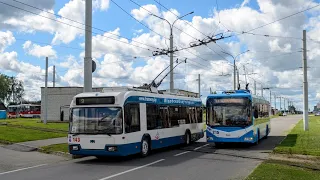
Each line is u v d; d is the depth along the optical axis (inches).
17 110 3223.4
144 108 653.9
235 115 791.1
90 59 760.3
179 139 804.6
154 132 683.4
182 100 844.6
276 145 841.5
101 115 582.6
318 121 2316.7
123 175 447.5
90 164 557.9
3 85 4650.6
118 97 581.6
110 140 568.7
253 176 412.2
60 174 462.0
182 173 460.1
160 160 595.2
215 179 415.5
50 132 1090.7
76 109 598.9
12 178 435.2
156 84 840.3
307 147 737.6
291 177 407.5
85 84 755.4
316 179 399.9
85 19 768.9
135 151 607.2
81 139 583.5
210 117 808.3
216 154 678.5
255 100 855.7
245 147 812.6
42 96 2103.8
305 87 1336.1
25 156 674.2
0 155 688.4
